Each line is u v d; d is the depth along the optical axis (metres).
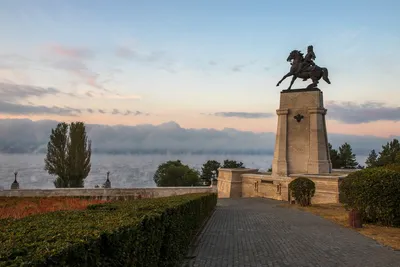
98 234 4.02
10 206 18.33
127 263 4.57
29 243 3.56
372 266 8.48
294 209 21.39
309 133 29.78
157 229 6.36
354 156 53.88
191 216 11.44
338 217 16.88
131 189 30.52
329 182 24.41
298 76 31.17
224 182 37.81
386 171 14.31
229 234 13.11
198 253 10.01
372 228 13.59
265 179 31.94
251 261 9.06
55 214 6.81
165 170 62.66
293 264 8.73
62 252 3.15
